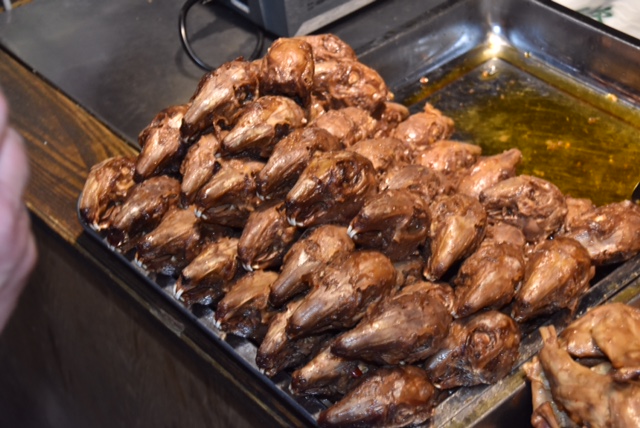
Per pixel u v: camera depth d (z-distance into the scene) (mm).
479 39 1395
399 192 991
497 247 993
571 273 975
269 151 1071
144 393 1170
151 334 1118
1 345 1429
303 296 994
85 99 1346
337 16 1373
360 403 931
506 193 1052
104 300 1171
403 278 1005
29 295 1297
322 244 987
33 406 1447
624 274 1021
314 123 1117
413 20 1359
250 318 1014
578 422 923
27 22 1486
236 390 1015
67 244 1178
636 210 1053
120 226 1089
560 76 1341
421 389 936
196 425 1110
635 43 1271
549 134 1281
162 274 1092
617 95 1305
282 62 1099
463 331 958
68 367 1301
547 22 1341
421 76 1375
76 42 1438
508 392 953
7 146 711
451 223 999
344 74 1171
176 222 1069
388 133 1207
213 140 1095
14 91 1388
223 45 1384
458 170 1145
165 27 1437
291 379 973
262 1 1337
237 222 1069
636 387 886
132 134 1284
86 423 1335
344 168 999
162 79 1354
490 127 1301
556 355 934
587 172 1231
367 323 940
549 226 1053
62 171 1262
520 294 977
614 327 933
